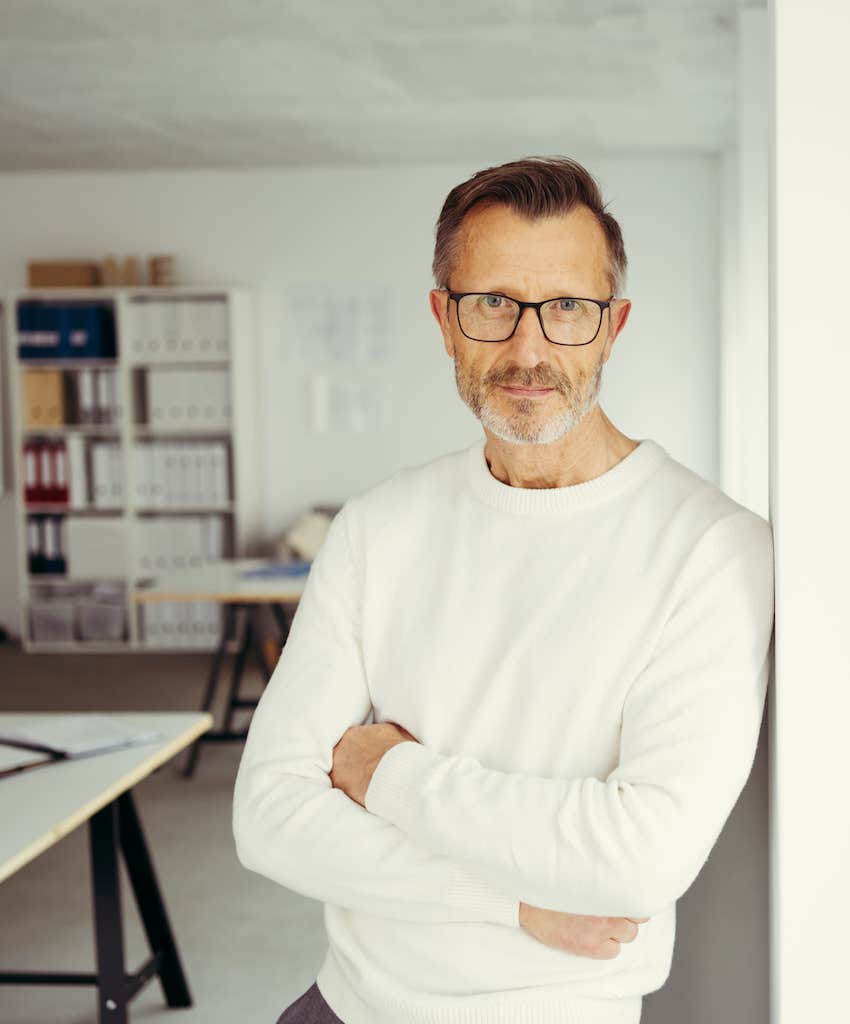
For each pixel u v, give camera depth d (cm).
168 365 830
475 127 726
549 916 145
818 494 142
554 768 152
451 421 847
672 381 829
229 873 428
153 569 840
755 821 173
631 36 546
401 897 148
